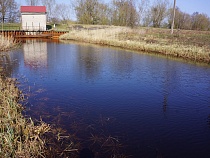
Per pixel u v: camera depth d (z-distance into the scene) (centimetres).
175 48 1797
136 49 2111
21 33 3272
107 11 5000
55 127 569
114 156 458
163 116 656
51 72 1169
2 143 437
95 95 823
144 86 948
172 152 480
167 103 761
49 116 635
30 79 1021
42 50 2028
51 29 3897
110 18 5031
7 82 891
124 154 467
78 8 4959
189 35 2803
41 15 3669
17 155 415
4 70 1182
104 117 639
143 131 565
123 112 677
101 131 559
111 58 1631
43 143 470
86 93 844
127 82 1005
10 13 5369
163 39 2384
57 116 637
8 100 668
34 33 3412
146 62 1485
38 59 1552
